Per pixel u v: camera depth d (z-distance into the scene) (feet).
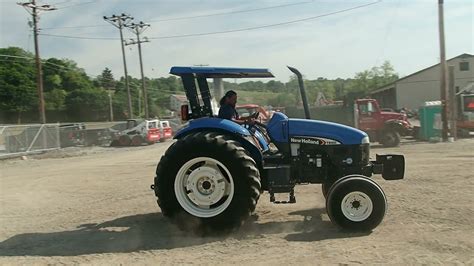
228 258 18.25
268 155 23.53
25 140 85.40
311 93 86.48
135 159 69.97
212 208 22.03
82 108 284.61
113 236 22.52
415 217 23.27
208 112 23.94
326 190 25.45
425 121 76.02
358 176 21.35
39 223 26.25
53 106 274.16
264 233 21.62
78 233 23.45
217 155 21.49
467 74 203.62
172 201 21.98
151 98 327.88
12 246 21.36
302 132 23.18
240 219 21.40
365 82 289.74
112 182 42.68
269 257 18.07
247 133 22.57
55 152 90.84
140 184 40.24
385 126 69.15
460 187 31.19
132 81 339.16
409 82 213.25
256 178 21.48
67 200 33.83
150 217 26.35
